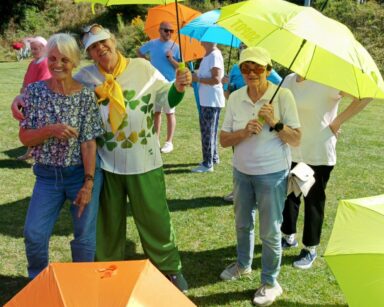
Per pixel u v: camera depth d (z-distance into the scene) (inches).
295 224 170.2
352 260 91.4
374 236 93.5
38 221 123.7
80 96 121.6
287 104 128.8
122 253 143.6
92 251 130.6
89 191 124.0
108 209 137.0
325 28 109.7
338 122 149.2
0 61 979.3
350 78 110.0
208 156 262.1
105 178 134.3
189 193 229.8
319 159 151.0
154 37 282.5
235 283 149.9
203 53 268.1
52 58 117.0
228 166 275.3
